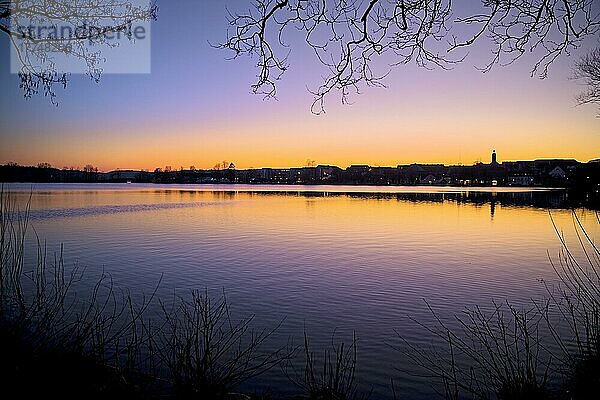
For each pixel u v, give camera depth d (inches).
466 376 351.3
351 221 1962.4
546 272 832.3
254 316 549.6
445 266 907.4
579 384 285.9
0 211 261.1
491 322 512.7
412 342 454.3
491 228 1670.8
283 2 156.2
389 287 719.1
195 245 1224.2
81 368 211.9
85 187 7849.4
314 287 716.7
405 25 155.9
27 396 187.2
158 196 4512.8
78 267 848.3
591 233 1466.5
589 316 402.0
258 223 1876.2
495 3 150.0
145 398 218.2
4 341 204.8
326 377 352.5
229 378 246.8
